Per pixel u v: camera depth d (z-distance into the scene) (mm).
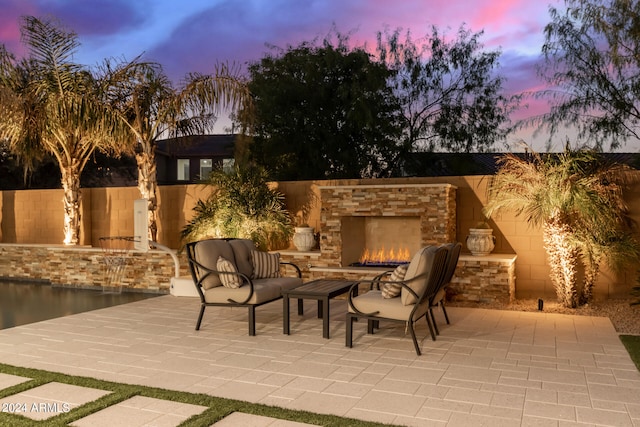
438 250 5574
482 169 15922
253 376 4773
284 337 6258
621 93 10172
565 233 7855
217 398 4133
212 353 5559
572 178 7648
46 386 4438
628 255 7750
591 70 10242
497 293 8125
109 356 5449
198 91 10055
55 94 9867
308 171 16172
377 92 16000
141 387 4387
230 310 7953
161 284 9828
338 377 4742
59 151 11680
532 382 4586
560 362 5184
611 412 3900
